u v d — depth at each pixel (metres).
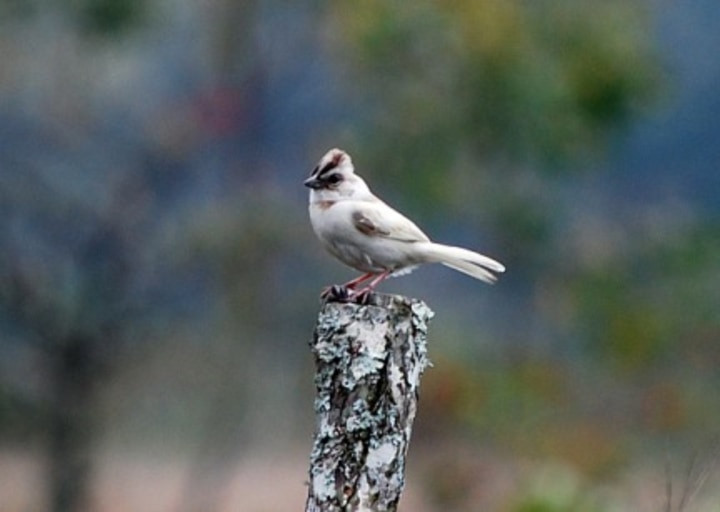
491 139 18.50
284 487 22.20
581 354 19.20
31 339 19.27
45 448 19.44
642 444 16.33
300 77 20.67
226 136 20.33
